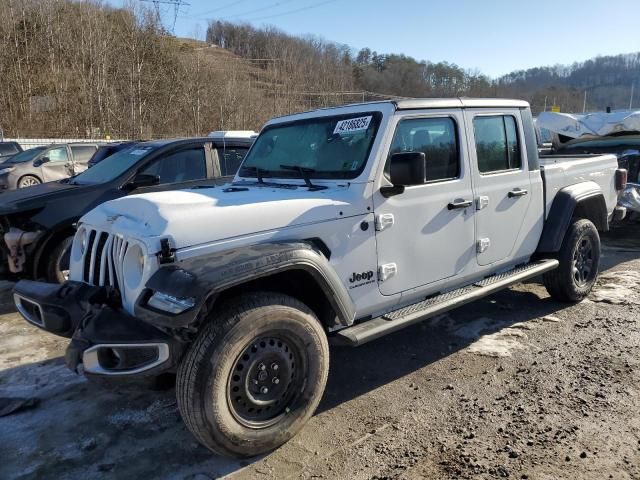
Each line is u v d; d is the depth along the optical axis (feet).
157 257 9.23
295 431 10.13
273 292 9.96
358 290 11.41
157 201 10.25
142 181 19.98
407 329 16.10
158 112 141.28
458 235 13.41
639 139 27.50
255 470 9.52
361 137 12.02
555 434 10.24
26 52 126.62
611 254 25.04
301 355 10.14
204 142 22.09
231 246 9.79
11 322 17.40
